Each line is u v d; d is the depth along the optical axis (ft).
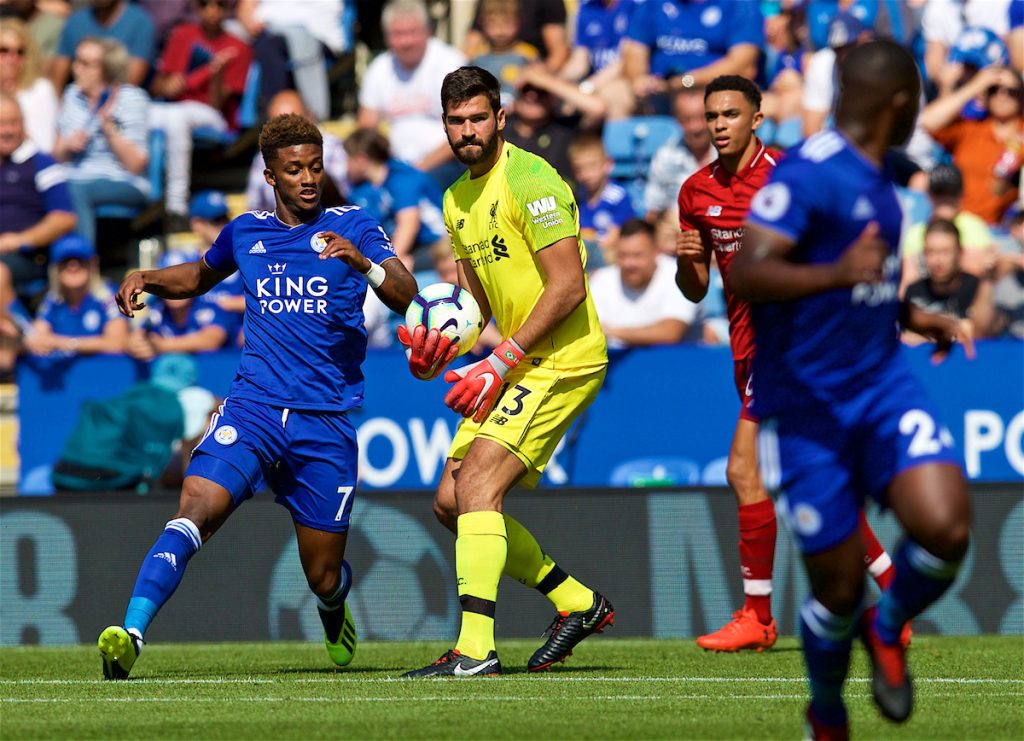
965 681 64.44
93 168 135.13
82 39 144.46
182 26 144.56
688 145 118.73
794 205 41.42
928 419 41.55
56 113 141.18
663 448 99.76
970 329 101.60
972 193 122.42
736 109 76.02
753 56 128.57
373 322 111.96
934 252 102.63
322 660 80.48
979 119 123.44
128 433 104.01
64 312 118.93
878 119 42.52
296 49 143.95
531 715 51.31
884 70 42.24
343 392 68.28
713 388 99.60
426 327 64.95
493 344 101.76
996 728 48.42
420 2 133.59
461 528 65.16
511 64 133.39
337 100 155.94
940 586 41.06
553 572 70.23
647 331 106.83
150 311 114.83
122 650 63.67
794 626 93.35
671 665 73.10
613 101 131.44
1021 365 97.91
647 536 95.25
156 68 146.20
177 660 81.46
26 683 65.00
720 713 51.98
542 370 66.23
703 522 95.09
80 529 97.45
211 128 143.23
